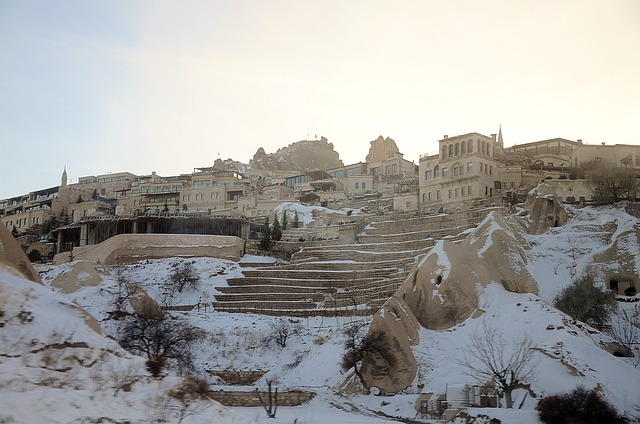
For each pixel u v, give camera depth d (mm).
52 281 93000
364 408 60250
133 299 87500
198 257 120625
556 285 88375
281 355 80938
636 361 65500
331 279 108562
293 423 45969
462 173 140875
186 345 75750
